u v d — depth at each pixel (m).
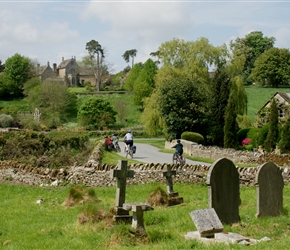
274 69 118.75
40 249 10.97
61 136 36.59
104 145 39.53
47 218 14.86
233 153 32.91
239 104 55.31
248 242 10.35
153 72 112.06
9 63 129.25
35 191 20.84
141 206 11.30
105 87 135.88
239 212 14.32
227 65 56.31
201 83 52.12
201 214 11.29
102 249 10.45
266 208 13.55
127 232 11.20
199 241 10.62
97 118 83.50
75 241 11.50
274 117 44.28
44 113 89.75
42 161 30.20
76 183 21.55
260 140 45.88
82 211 13.40
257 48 145.00
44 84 96.25
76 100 103.19
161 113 47.03
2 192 20.84
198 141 43.22
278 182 13.86
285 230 11.84
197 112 46.09
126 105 97.44
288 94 66.25
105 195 19.16
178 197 16.86
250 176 21.39
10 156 31.95
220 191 12.74
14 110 92.94
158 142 58.09
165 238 11.31
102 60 138.88
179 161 29.19
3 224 14.31
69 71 152.62
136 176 21.66
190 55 55.09
